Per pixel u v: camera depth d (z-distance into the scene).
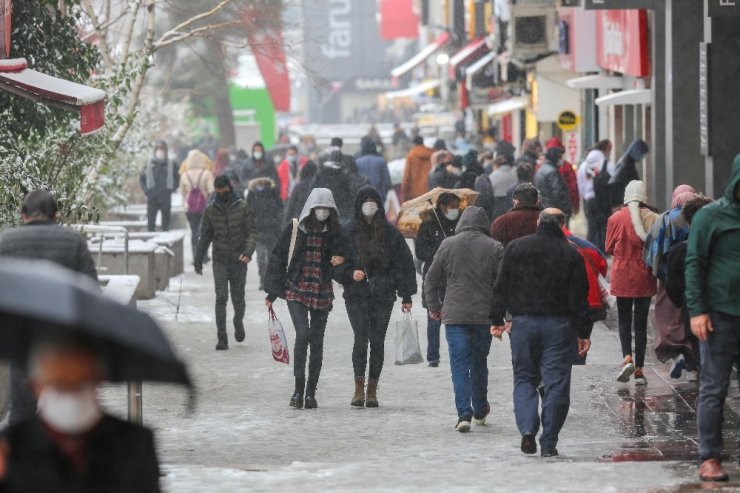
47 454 10.64
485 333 30.66
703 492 21.50
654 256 34.00
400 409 33.88
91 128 40.62
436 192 41.78
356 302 33.88
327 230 33.91
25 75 41.09
